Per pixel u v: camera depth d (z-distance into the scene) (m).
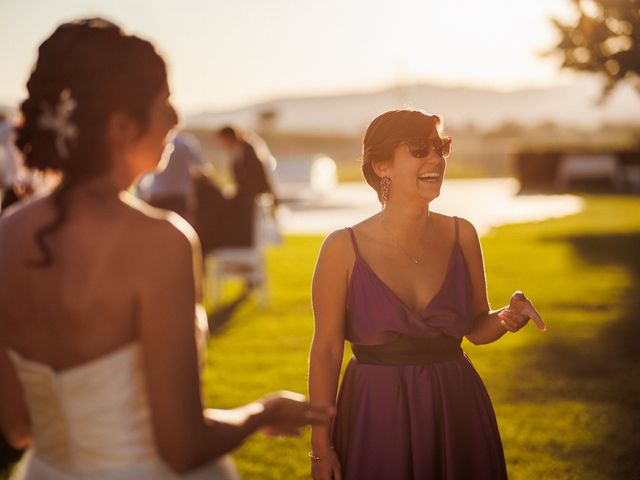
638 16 14.27
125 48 1.76
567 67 14.75
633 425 5.53
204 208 10.32
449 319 3.00
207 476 1.81
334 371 3.05
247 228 10.31
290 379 6.90
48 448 1.79
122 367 1.73
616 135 80.31
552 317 9.05
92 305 1.72
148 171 1.85
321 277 3.09
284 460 5.08
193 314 1.74
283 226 20.53
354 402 2.99
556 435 5.39
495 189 33.38
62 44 1.76
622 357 7.30
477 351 7.67
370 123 3.14
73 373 1.73
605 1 14.28
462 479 2.95
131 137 1.77
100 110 1.74
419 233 3.11
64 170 1.77
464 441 2.97
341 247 3.09
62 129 1.74
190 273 1.75
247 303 10.55
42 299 1.75
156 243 1.73
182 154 10.34
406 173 3.04
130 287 1.71
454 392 2.98
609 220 19.72
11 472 4.80
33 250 1.77
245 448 5.29
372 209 25.14
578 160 32.22
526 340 8.05
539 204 25.17
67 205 1.77
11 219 1.83
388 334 2.98
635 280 11.27
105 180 1.78
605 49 14.62
